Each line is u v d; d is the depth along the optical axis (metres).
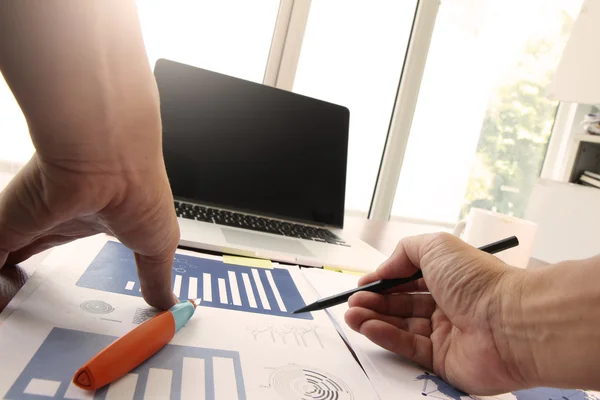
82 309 0.32
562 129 1.96
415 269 0.43
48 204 0.24
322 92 1.55
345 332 0.40
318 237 0.77
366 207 1.72
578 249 1.54
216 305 0.39
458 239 0.39
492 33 1.74
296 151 0.92
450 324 0.38
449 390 0.34
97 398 0.23
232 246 0.57
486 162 1.88
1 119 0.81
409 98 1.65
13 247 0.30
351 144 1.64
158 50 1.34
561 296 0.29
